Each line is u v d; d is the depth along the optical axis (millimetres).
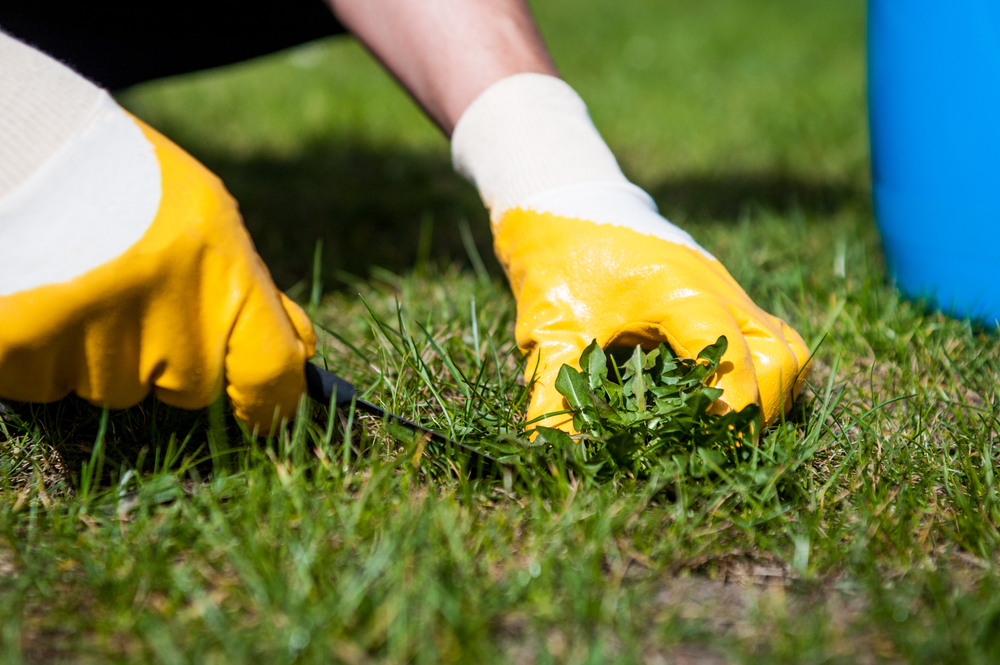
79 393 823
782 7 3570
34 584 791
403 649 753
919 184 1011
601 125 1840
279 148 1664
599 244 893
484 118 935
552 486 838
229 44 1107
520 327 905
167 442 882
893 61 1007
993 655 752
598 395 860
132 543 807
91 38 1049
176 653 756
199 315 811
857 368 985
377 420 900
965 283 1010
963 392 953
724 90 2146
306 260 1168
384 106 1998
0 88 804
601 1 3922
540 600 779
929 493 854
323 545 802
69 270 790
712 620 780
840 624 777
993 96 959
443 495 846
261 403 833
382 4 955
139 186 803
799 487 843
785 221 1227
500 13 955
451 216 1278
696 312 858
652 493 827
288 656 750
